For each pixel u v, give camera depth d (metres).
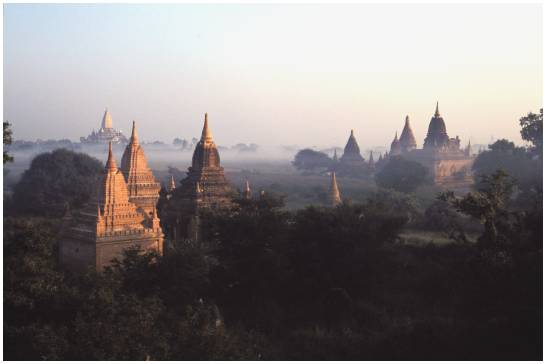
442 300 65.06
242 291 67.88
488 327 54.12
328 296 64.88
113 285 53.16
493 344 52.38
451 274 65.69
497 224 61.75
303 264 69.31
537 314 52.56
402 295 67.81
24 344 45.84
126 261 61.69
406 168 151.00
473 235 90.69
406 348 52.94
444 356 52.03
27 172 133.38
